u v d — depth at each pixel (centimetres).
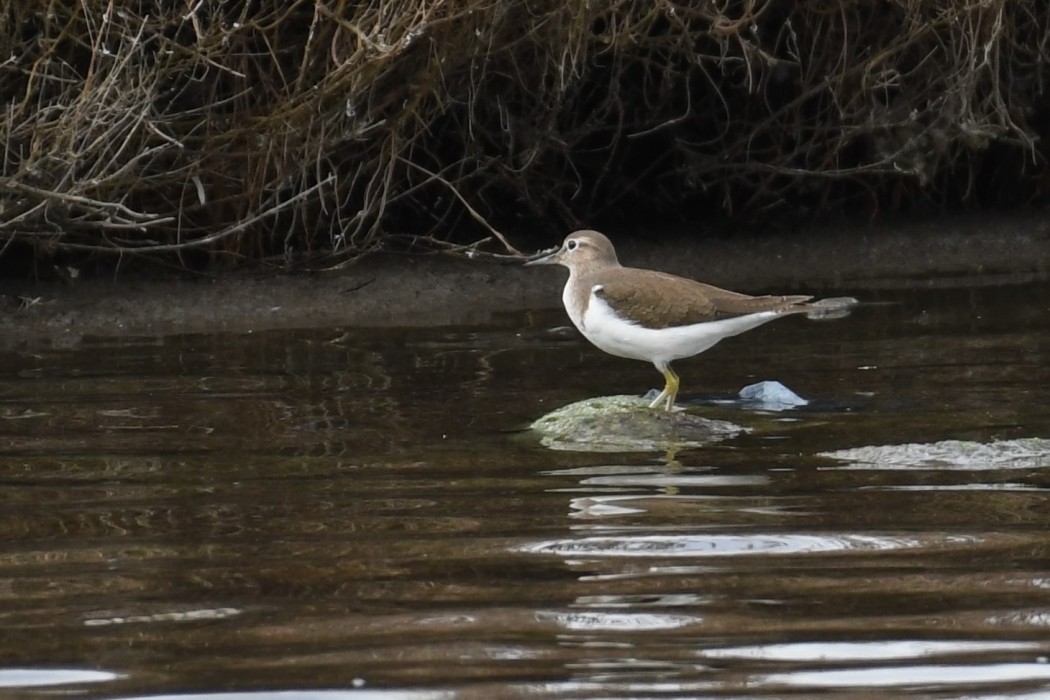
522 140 1838
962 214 2064
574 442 1047
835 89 1936
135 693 623
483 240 1714
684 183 2027
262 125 1620
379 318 1563
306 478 954
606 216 2030
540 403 1167
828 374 1259
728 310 1098
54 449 1034
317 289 1675
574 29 1655
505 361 1330
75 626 700
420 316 1572
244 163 1694
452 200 1911
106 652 668
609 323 1114
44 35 1619
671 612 709
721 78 1977
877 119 1927
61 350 1410
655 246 1941
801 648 665
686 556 789
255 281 1698
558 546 810
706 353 1362
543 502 897
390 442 1047
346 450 1025
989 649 659
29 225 1600
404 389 1217
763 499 898
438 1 1480
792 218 2045
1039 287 1652
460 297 1666
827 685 627
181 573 775
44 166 1525
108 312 1588
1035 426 1062
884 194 2072
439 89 1733
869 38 1953
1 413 1143
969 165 2044
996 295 1612
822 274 1798
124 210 1485
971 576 750
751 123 1978
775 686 625
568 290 1174
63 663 657
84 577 770
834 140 1931
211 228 1719
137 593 745
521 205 1964
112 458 1009
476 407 1154
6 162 1526
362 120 1673
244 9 1543
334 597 735
